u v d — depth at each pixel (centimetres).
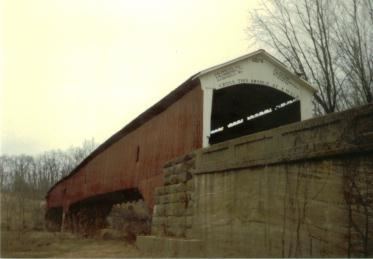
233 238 1012
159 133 1811
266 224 897
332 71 2483
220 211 1090
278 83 1581
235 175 1045
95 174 2769
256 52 1537
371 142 673
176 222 1355
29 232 2852
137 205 3441
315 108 2612
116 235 2723
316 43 2569
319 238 750
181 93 1625
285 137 873
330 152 746
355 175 696
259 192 938
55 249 1952
